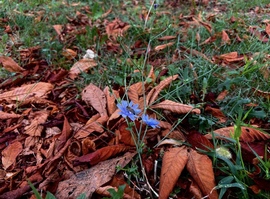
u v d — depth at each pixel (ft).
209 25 2.34
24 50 2.17
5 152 1.28
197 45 2.14
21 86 1.77
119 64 1.88
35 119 1.46
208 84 1.61
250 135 1.20
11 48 2.25
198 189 1.04
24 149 1.31
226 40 2.13
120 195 0.94
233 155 1.17
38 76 1.88
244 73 1.62
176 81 1.62
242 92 1.57
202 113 1.41
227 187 0.98
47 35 2.46
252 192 1.03
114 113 1.33
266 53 1.94
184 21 2.71
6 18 2.72
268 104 1.44
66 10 3.04
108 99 1.45
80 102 1.56
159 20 2.66
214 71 1.68
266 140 1.20
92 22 2.79
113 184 1.07
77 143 1.26
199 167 1.06
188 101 1.49
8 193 1.05
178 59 1.96
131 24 2.47
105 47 2.21
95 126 1.31
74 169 1.16
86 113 1.46
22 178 1.17
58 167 1.19
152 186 1.10
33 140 1.35
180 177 1.11
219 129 1.25
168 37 2.22
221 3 3.22
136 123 1.23
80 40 2.23
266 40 2.14
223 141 1.23
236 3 3.08
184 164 1.07
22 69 1.90
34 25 2.60
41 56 2.14
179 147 1.13
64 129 1.29
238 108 1.41
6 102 1.61
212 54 2.00
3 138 1.37
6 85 1.79
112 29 2.47
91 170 1.12
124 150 1.18
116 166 1.08
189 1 3.30
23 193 1.06
